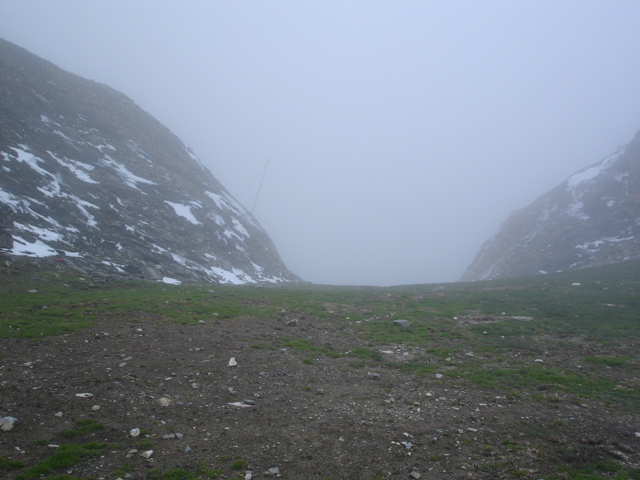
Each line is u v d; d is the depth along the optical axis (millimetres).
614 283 31625
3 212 25453
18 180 29625
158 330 15508
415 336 18328
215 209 58875
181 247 40312
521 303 27141
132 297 21062
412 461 7703
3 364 10625
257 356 13742
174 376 11281
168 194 50781
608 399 10938
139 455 7348
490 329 19641
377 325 20562
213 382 11133
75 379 10320
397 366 13805
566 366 14039
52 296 18484
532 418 9688
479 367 13859
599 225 65125
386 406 10258
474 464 7648
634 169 72750
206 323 17453
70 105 54750
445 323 21469
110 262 28469
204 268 39531
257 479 6875
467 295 32688
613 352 15539
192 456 7453
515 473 7332
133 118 67938
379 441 8414
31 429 7832
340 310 24609
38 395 9219
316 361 13812
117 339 13875
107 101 65688
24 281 19656
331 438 8469
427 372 13164
